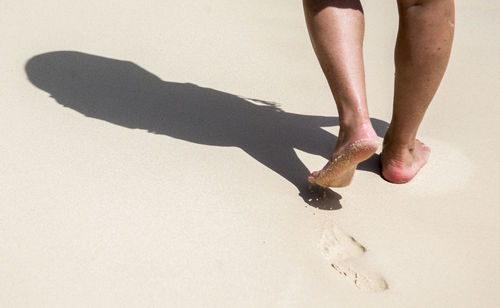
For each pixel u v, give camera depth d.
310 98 2.50
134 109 2.21
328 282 1.54
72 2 3.07
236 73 2.63
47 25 2.80
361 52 1.66
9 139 1.90
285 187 1.88
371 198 1.92
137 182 1.79
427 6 1.68
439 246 1.75
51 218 1.59
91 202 1.67
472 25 3.43
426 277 1.62
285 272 1.54
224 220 1.68
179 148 1.99
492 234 1.82
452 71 2.90
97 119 2.10
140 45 2.76
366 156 1.61
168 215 1.67
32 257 1.45
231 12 3.25
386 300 1.52
